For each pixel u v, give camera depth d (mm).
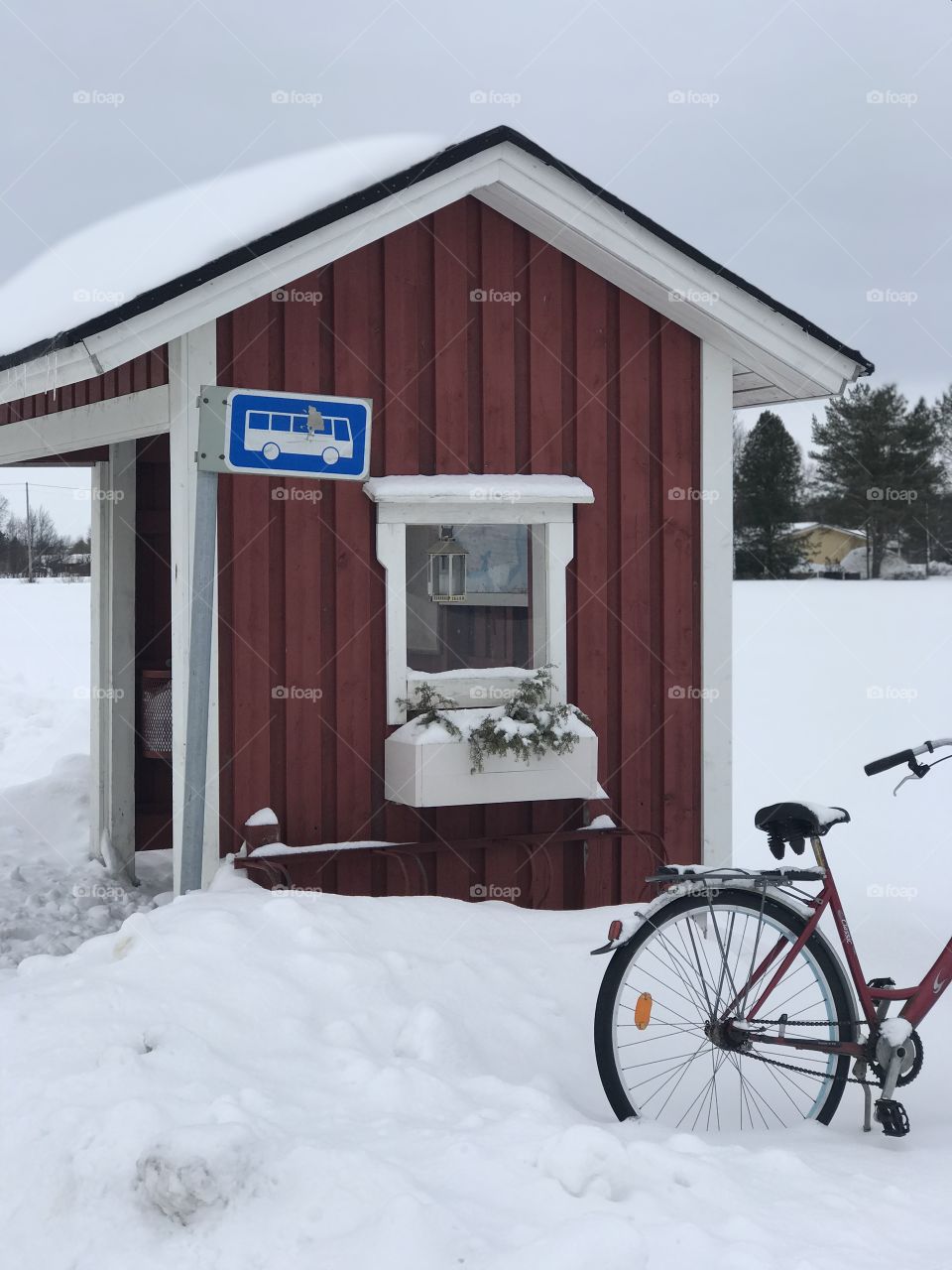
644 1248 2512
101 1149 2809
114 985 3602
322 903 4512
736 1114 3678
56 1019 3393
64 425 7141
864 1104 3592
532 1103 3270
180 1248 2611
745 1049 3557
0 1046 3258
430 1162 2891
